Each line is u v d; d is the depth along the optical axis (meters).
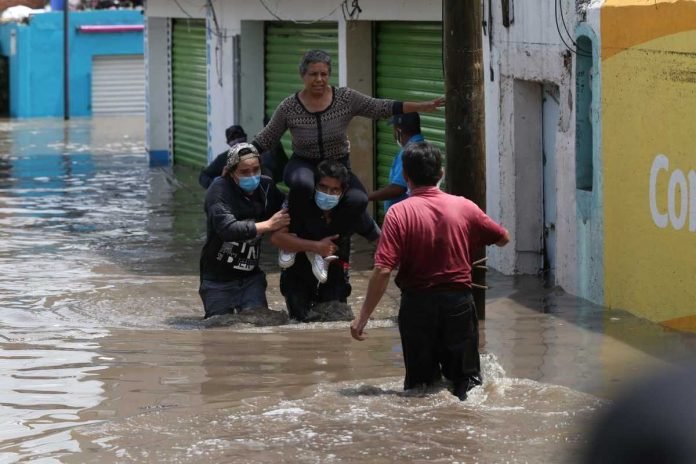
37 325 17.97
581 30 19.12
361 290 20.80
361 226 17.84
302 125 17.66
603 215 18.69
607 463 6.40
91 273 22.67
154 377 14.57
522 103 21.73
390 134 27.80
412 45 26.55
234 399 13.46
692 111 16.20
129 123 58.56
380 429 12.13
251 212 17.77
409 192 13.48
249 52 33.91
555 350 15.76
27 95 60.84
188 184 36.53
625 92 17.94
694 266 16.33
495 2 22.16
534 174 21.84
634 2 17.70
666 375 6.77
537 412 12.62
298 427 12.27
